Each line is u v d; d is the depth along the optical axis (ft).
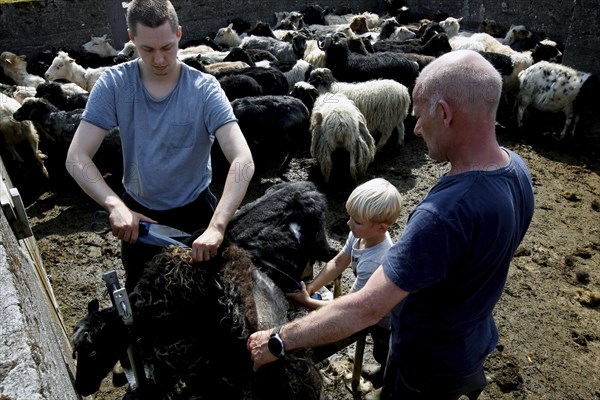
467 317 6.06
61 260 15.14
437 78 5.24
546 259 14.90
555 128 24.00
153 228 7.64
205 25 39.37
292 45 31.89
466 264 5.49
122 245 8.67
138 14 6.59
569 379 10.99
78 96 21.50
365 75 24.62
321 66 26.94
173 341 7.41
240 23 39.88
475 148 5.40
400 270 5.27
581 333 12.21
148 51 6.84
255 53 30.14
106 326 7.22
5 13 28.96
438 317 6.14
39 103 18.70
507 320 12.59
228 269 7.24
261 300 7.27
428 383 6.72
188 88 7.44
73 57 31.14
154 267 7.51
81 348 7.09
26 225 8.11
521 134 23.89
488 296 5.98
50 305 8.88
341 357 11.41
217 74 23.80
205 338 7.36
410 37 35.40
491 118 5.33
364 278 8.58
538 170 20.40
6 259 5.14
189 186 8.16
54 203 18.45
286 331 5.86
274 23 43.27
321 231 11.10
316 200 11.02
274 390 6.59
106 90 7.31
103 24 32.55
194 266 7.34
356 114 18.52
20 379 3.88
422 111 5.54
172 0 37.01
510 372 11.00
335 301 5.66
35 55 30.71
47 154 21.24
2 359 4.02
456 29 35.70
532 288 13.74
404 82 25.20
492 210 5.23
